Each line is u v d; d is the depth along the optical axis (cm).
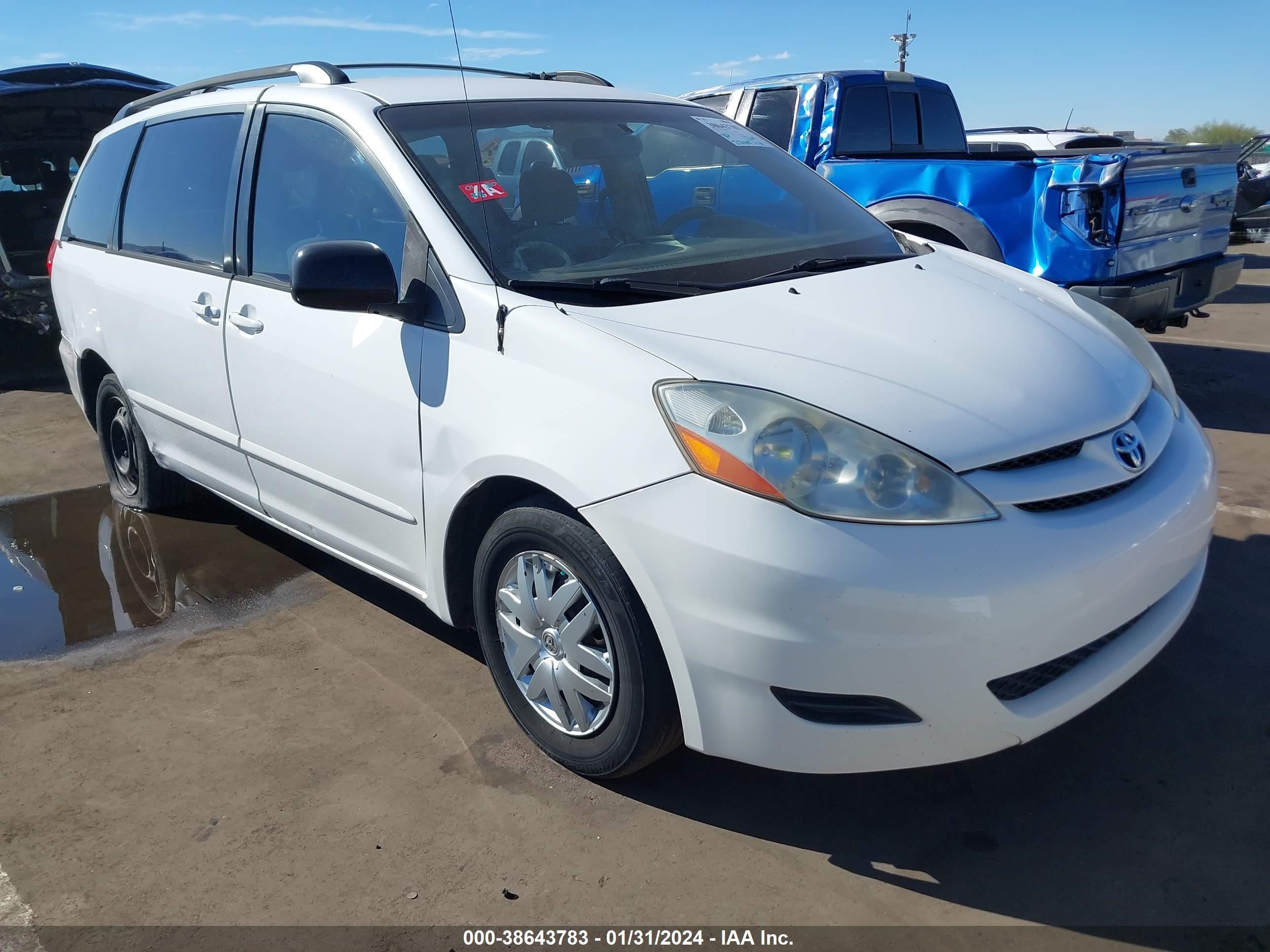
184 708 302
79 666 329
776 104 701
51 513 477
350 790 260
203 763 273
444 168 288
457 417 258
